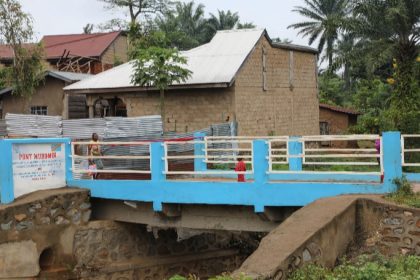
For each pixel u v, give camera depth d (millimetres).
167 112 27094
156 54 25359
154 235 16656
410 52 27125
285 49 29953
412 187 12805
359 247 10992
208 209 14891
